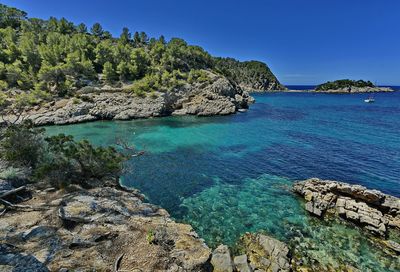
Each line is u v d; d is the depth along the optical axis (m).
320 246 15.71
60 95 64.88
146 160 31.78
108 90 70.31
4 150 18.88
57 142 18.69
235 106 78.25
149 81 76.31
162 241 12.58
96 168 19.31
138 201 18.31
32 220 12.73
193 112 69.81
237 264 13.30
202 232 16.95
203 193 22.95
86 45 94.56
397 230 17.55
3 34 91.12
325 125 57.47
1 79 67.25
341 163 31.47
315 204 20.03
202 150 36.81
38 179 17.12
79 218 13.12
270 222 18.33
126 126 53.75
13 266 8.98
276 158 33.41
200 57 115.69
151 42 127.00
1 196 14.01
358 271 13.66
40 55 79.38
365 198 19.84
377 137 45.31
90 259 10.55
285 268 13.37
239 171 28.56
